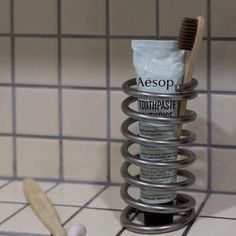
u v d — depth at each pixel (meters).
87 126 0.72
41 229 0.59
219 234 0.57
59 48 0.72
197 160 0.69
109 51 0.70
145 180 0.58
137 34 0.69
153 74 0.56
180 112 0.57
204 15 0.67
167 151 0.57
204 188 0.70
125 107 0.58
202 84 0.68
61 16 0.71
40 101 0.73
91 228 0.59
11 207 0.65
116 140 0.72
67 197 0.68
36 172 0.74
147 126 0.57
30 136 0.74
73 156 0.73
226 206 0.65
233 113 0.68
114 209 0.64
